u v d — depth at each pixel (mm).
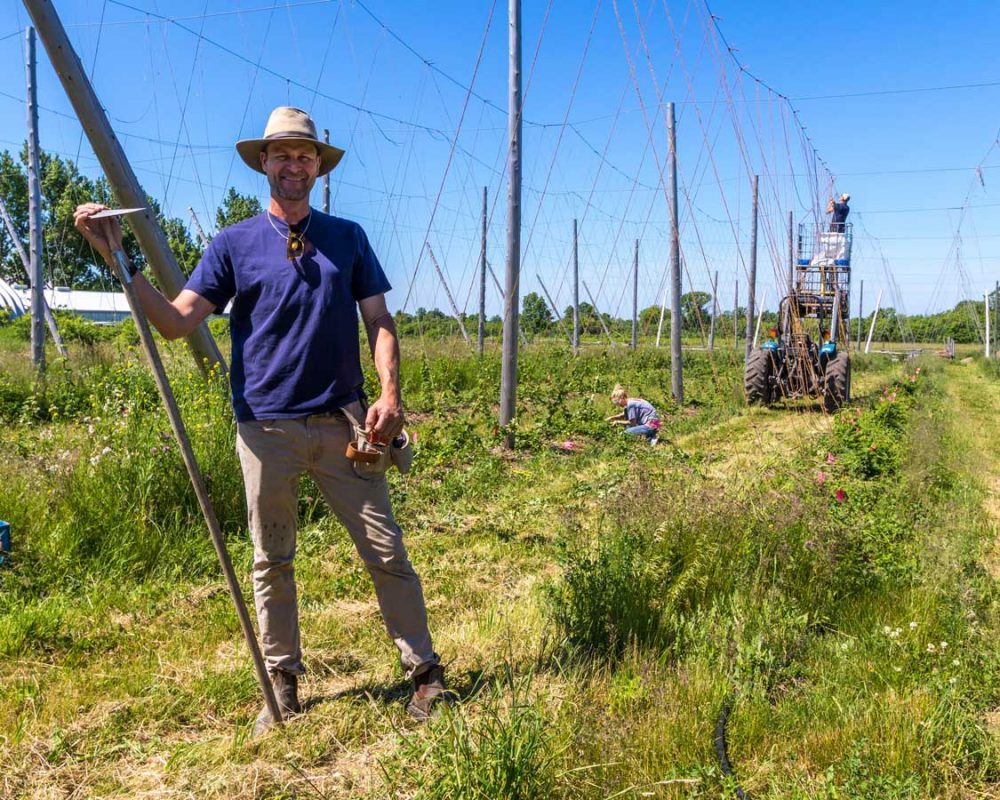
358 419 3246
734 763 3008
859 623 4258
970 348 58688
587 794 2721
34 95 11727
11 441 8062
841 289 14906
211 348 7031
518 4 9602
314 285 3131
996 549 5875
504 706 3316
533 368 18609
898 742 3057
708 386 19500
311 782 2859
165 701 3414
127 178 5953
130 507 5414
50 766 2975
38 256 11836
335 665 3809
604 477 8133
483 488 7730
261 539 3270
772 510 5043
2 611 4367
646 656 3713
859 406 14984
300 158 3137
